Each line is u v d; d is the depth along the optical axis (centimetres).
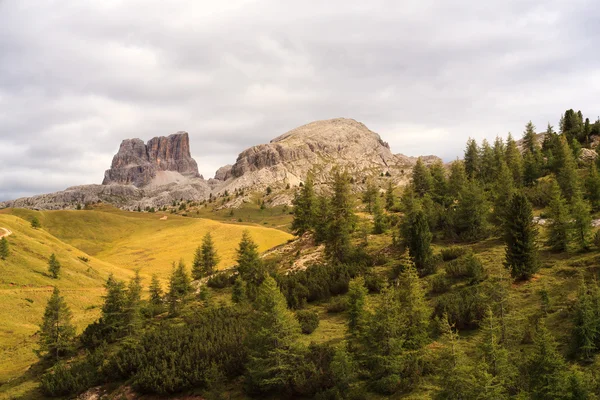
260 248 14162
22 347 5606
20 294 7506
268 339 3006
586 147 10338
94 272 10294
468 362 2358
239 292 5259
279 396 2886
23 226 11669
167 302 5556
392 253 5659
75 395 3581
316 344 3212
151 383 3288
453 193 7962
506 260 4166
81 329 6334
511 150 9594
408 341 2930
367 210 10225
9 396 3766
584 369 2381
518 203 4156
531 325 2969
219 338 3688
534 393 2102
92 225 18450
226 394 3030
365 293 3588
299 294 4806
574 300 3192
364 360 2809
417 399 2456
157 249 15325
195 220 19262
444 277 4472
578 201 4781
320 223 6969
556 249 4550
